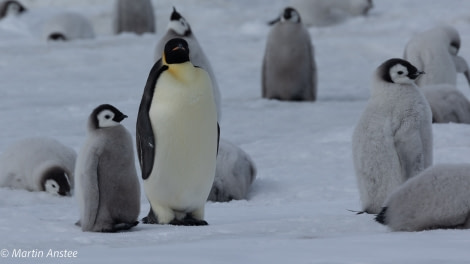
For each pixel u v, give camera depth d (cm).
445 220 1861
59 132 4478
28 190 3300
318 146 3875
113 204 2191
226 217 2481
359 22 8594
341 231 1961
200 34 8400
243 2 10144
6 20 9525
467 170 1880
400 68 2345
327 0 8719
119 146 2189
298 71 5569
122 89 5941
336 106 5322
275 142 4075
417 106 2344
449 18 8162
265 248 1563
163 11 9881
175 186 2378
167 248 1598
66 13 8488
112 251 1596
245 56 7225
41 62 6994
